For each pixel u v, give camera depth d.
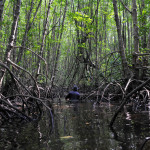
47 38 9.96
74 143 1.74
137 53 5.62
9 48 4.09
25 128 2.54
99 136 1.95
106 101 6.30
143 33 7.28
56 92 9.70
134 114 3.36
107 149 1.55
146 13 7.14
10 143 1.82
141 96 5.06
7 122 3.08
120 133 2.04
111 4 11.53
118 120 2.82
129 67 6.19
